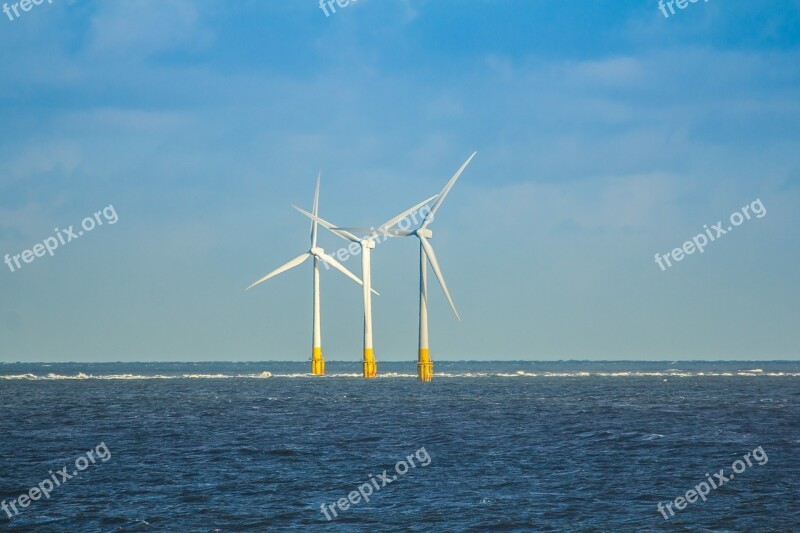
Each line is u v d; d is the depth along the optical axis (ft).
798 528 342.44
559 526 345.51
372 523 349.82
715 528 342.85
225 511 367.45
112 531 339.98
